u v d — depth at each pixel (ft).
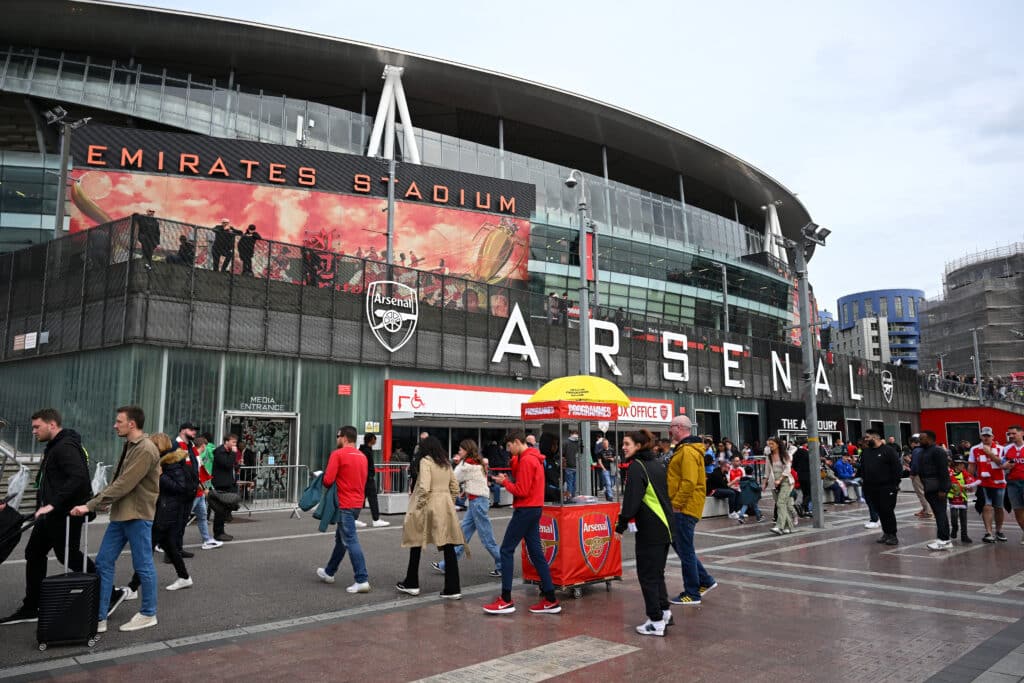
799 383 131.64
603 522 26.55
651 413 100.17
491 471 62.03
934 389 171.94
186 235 60.23
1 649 18.69
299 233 101.65
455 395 77.20
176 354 58.70
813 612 22.98
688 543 24.29
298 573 29.73
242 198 99.86
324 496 26.63
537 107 143.95
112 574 20.66
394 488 60.49
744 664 17.49
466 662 17.66
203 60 127.34
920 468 38.37
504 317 84.79
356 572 25.90
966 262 257.14
